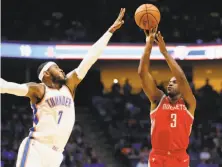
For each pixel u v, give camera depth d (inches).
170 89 261.4
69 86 239.3
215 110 934.4
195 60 958.4
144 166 764.0
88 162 784.9
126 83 984.9
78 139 847.1
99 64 1003.3
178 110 259.4
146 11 267.9
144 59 261.4
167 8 1085.8
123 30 1017.5
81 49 892.0
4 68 1002.1
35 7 1058.1
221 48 882.1
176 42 1023.6
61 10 1071.0
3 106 977.5
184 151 263.7
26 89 226.5
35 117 231.9
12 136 842.8
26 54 863.7
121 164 821.2
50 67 236.1
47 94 230.8
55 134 229.5
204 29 1041.5
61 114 231.8
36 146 228.2
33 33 1002.7
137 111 937.5
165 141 259.8
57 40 1002.1
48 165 228.8
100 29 1036.5
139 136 874.8
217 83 999.6
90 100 998.4
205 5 1084.5
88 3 1075.3
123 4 1075.9
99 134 905.5
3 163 762.8
